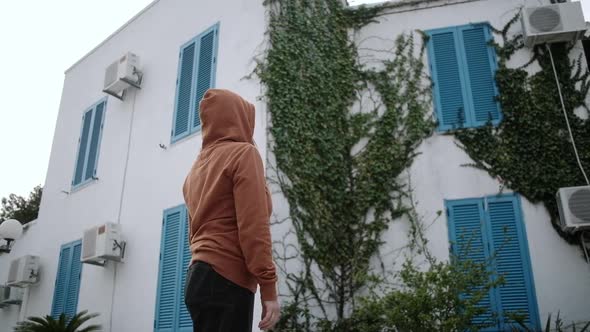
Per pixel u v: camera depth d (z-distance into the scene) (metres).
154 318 7.48
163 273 7.66
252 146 1.99
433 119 7.58
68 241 9.98
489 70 7.71
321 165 7.28
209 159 2.06
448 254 6.80
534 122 7.21
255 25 7.97
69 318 8.65
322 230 6.93
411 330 5.42
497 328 6.37
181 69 8.88
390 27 8.30
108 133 9.96
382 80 7.95
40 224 11.05
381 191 7.25
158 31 9.73
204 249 1.83
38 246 10.91
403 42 8.14
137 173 8.92
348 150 7.60
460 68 7.80
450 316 5.48
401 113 7.69
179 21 9.36
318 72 7.83
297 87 7.54
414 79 7.87
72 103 11.48
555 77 7.36
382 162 7.41
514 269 6.62
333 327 6.32
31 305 10.42
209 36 8.62
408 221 7.05
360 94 7.95
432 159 7.34
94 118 10.49
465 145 7.33
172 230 7.83
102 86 10.70
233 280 1.78
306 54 7.85
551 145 7.05
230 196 1.92
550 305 6.38
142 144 9.06
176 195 8.05
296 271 6.59
